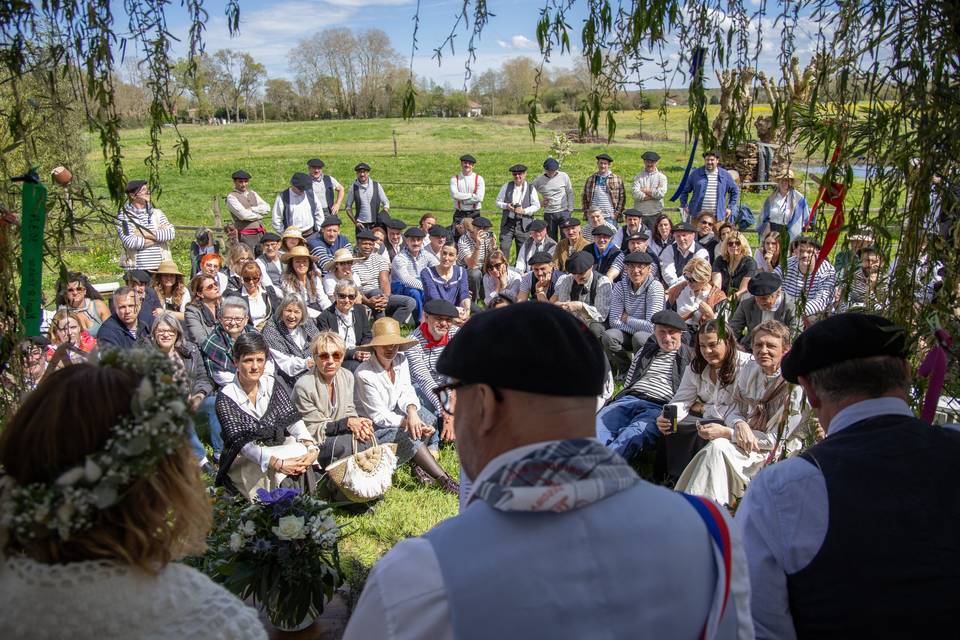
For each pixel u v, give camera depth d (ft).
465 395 3.93
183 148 7.17
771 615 5.15
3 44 6.37
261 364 14.39
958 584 4.77
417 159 100.63
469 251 32.35
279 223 36.11
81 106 6.89
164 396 3.87
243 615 4.16
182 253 44.14
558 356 3.69
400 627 3.48
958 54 6.02
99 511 3.77
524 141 114.42
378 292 26.48
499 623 3.45
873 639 4.83
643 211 37.22
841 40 6.31
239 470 14.58
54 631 3.66
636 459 17.43
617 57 6.83
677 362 17.52
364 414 16.37
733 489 13.99
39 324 6.65
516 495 3.55
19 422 3.84
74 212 6.99
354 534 14.71
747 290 22.49
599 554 3.57
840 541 4.93
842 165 6.46
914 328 6.31
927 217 6.29
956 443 5.23
